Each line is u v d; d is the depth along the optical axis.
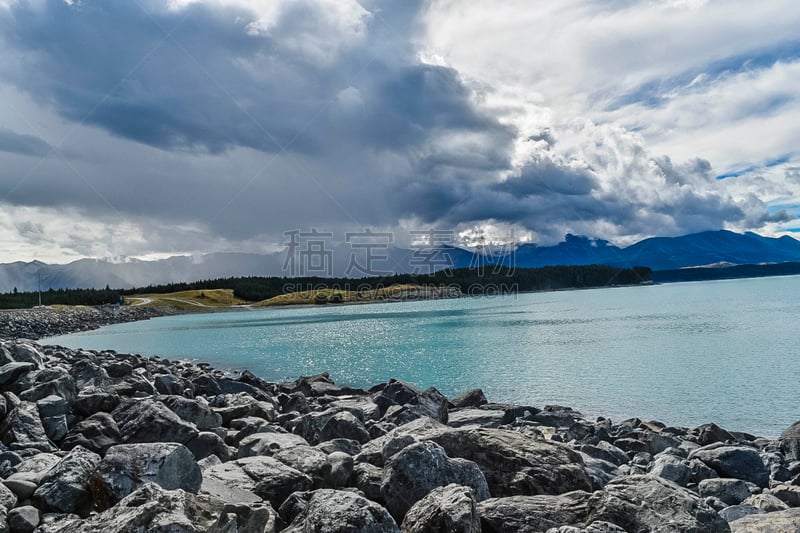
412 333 77.88
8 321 99.25
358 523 7.79
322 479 11.12
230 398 23.94
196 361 56.19
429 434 13.45
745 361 42.44
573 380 37.44
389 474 10.42
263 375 45.94
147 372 31.38
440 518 8.28
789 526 8.96
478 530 8.47
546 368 42.66
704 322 76.88
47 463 10.68
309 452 11.98
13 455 11.22
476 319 102.94
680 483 14.99
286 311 185.38
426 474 10.20
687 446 19.59
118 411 14.37
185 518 6.38
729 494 13.73
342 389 32.94
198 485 9.23
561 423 23.53
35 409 13.30
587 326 78.44
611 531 8.12
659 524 8.51
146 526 6.21
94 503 8.61
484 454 11.93
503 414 24.19
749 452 16.50
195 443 13.21
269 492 10.15
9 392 14.37
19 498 8.99
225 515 6.93
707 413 27.86
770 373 37.44
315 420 17.55
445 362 48.09
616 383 35.91
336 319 123.50
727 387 33.56
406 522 8.76
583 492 9.92
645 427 22.80
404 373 43.50
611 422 24.25
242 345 71.38
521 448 12.05
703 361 43.16
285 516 9.41
